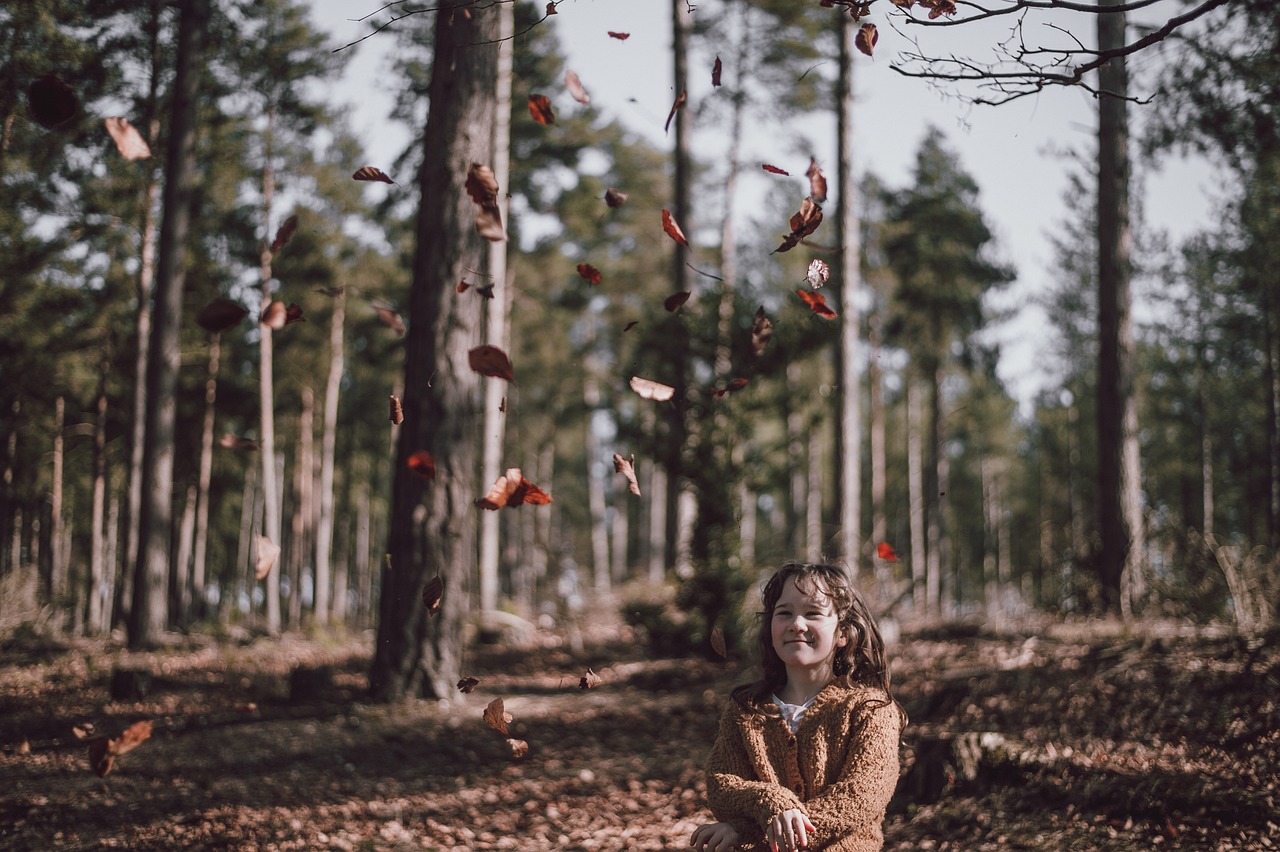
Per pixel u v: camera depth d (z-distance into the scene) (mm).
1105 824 4805
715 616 12500
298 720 9234
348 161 26219
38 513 36031
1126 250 13070
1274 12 6980
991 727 6820
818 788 2586
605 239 31656
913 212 31297
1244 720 5926
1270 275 22281
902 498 43062
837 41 19688
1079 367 36094
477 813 6543
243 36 20766
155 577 17219
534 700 10359
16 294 20156
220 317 2568
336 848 5715
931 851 4930
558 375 37500
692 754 7742
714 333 13008
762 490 13648
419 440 9898
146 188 19844
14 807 6414
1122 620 10602
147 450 17422
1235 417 30797
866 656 2760
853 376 19375
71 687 11906
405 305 30500
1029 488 43688
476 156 10109
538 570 42594
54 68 16734
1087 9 3893
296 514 31906
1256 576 8812
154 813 6379
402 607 9828
